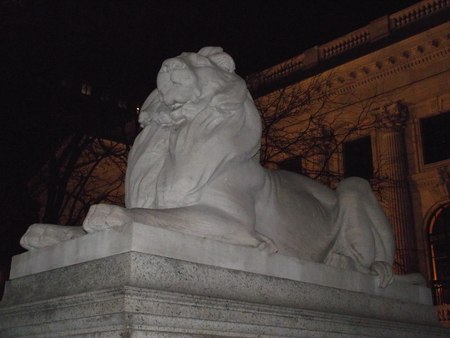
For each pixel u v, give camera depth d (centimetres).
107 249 265
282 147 1373
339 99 2100
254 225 345
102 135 1268
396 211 1959
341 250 423
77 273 268
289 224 389
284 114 1370
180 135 336
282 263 325
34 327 270
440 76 1977
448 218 1939
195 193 324
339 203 432
